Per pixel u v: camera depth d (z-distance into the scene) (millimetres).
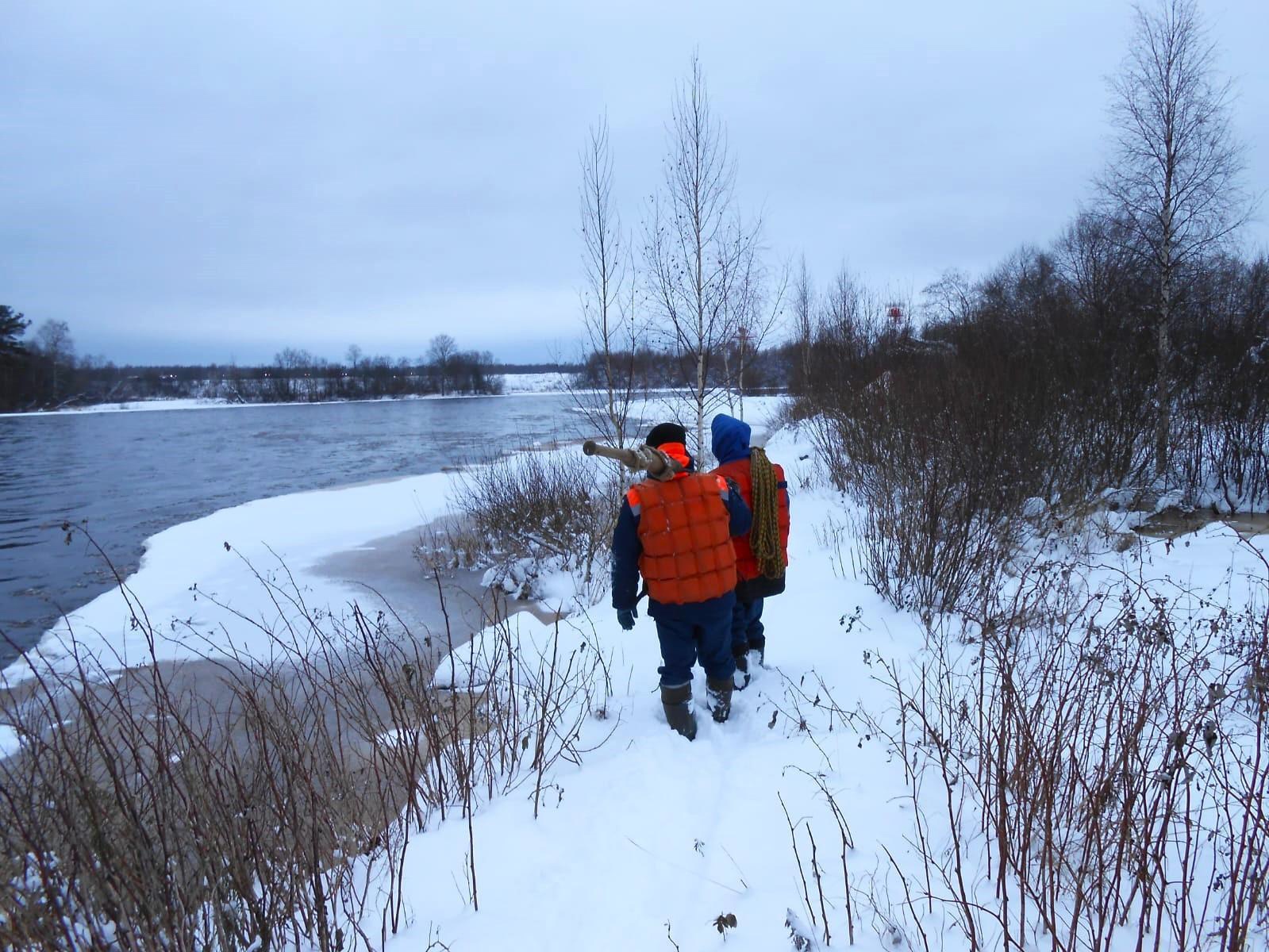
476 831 2834
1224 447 7918
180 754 2598
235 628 6621
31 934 1869
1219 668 3580
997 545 5531
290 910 2215
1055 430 7977
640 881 2480
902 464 7574
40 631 6824
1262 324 8828
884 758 3176
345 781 2943
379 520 11672
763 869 2521
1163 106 8062
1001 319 13609
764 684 4094
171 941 1989
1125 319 9539
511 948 2180
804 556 6855
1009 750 2764
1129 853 2229
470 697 3238
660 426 3641
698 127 10016
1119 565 5672
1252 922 2074
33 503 15289
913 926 2188
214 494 16125
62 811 2094
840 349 14297
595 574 7434
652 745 3461
